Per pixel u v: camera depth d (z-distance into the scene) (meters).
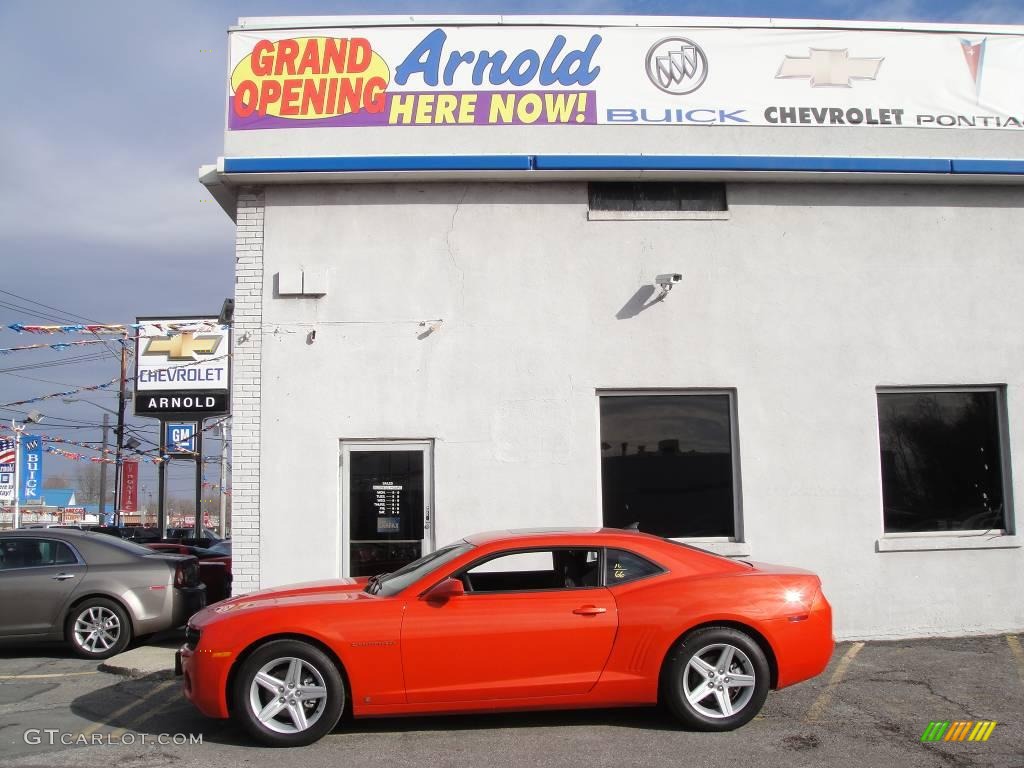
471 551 6.52
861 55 10.66
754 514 9.84
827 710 6.95
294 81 10.13
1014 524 10.08
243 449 9.68
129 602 9.66
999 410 10.34
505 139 10.11
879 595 9.81
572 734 6.39
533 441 9.80
